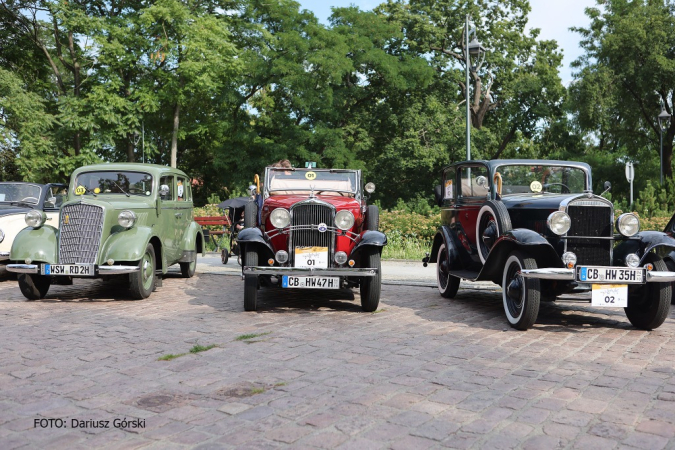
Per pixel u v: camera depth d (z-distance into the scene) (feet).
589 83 120.26
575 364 16.47
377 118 121.19
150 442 10.74
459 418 12.01
